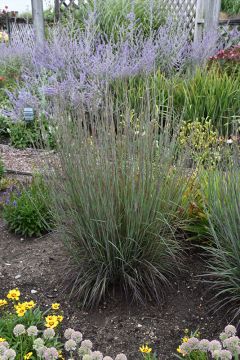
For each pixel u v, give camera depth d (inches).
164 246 107.9
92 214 98.9
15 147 227.3
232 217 95.7
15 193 153.8
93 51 285.4
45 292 108.5
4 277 114.9
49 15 436.1
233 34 325.7
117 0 359.9
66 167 101.9
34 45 321.7
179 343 92.6
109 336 94.7
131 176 98.3
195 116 214.5
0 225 146.9
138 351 90.8
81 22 364.8
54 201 105.3
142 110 107.9
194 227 118.0
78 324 98.3
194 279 111.2
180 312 101.1
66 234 106.4
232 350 71.6
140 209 96.7
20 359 83.0
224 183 100.0
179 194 107.1
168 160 103.2
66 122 105.8
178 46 269.9
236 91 222.2
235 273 100.2
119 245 100.6
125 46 258.2
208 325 97.0
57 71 252.1
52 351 72.8
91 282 106.2
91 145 101.0
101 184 97.2
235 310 99.7
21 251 129.8
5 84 298.2
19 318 92.9
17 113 242.1
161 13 356.8
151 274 104.3
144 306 103.1
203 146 143.9
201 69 258.4
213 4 324.5
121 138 101.7
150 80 225.0
